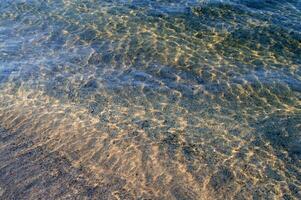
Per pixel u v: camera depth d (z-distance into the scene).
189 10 15.54
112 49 13.59
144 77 12.31
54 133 10.30
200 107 11.16
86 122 10.59
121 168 9.27
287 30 14.27
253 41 13.90
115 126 10.45
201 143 9.95
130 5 16.05
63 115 10.84
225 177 9.02
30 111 11.01
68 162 9.48
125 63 12.95
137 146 9.84
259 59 13.06
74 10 15.87
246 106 11.21
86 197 8.61
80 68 12.73
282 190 8.75
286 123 10.58
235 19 14.98
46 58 13.23
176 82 12.10
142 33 14.40
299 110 11.04
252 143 9.97
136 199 8.53
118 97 11.50
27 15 15.67
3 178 9.10
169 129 10.36
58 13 15.71
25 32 14.69
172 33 14.40
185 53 13.36
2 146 9.99
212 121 10.66
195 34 14.32
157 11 15.58
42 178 9.09
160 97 11.51
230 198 8.55
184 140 10.02
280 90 11.74
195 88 11.85
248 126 10.51
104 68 12.73
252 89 11.78
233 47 13.66
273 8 15.48
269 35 14.12
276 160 9.49
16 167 9.38
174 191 8.70
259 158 9.54
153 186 8.82
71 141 10.04
